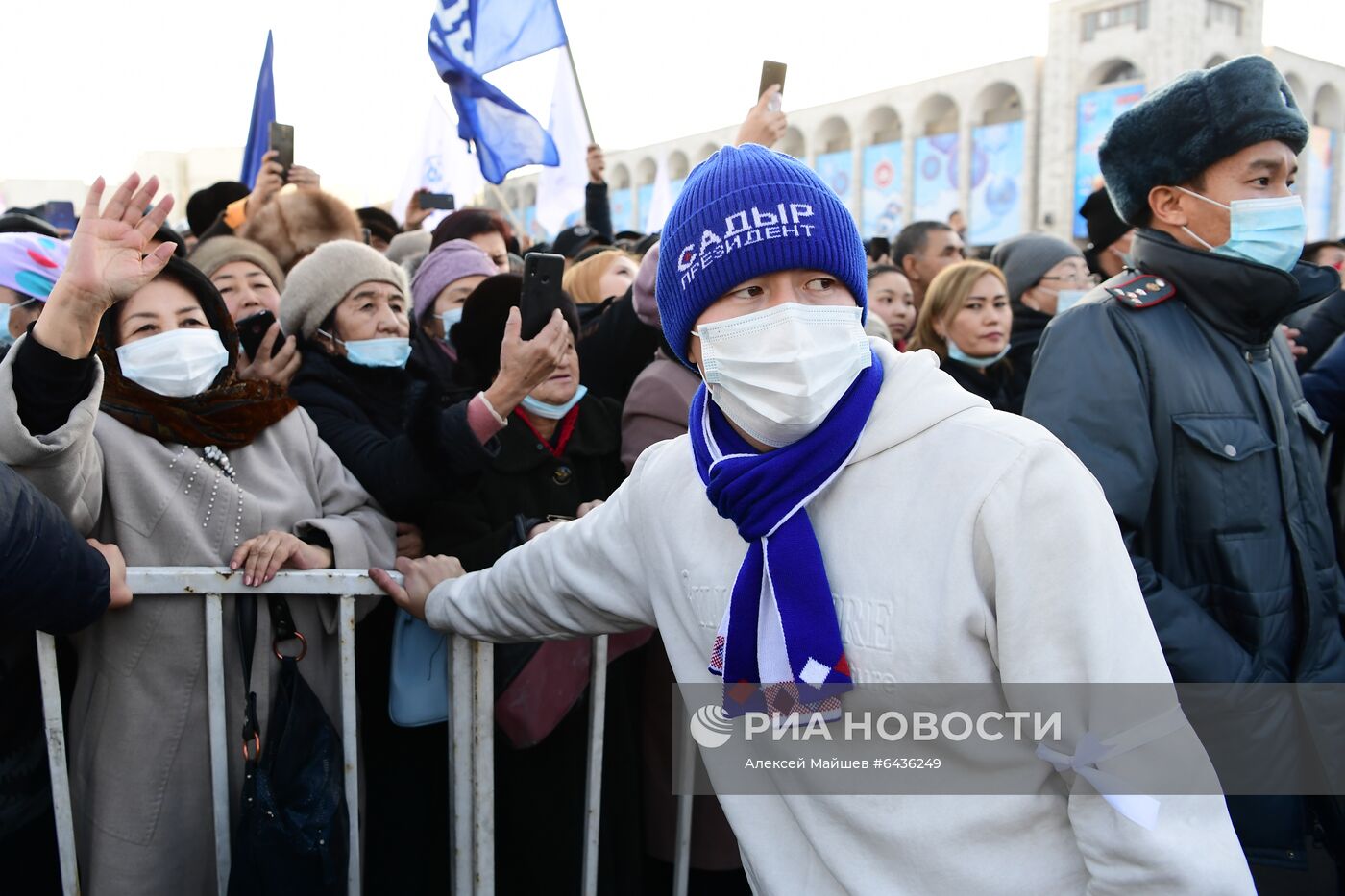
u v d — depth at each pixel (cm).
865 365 125
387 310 267
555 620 167
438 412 220
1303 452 212
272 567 190
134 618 190
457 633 190
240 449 210
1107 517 114
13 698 196
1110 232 381
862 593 119
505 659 204
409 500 222
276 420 218
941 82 2633
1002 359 414
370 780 233
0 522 146
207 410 204
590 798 209
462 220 440
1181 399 198
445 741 231
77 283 156
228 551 198
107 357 198
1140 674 110
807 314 121
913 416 119
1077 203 2359
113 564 180
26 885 208
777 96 293
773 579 120
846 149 2933
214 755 187
